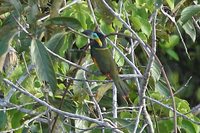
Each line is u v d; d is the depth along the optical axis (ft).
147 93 35.09
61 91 34.12
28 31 29.40
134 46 35.27
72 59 40.45
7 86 32.83
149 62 27.09
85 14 33.88
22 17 30.25
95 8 32.68
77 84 32.81
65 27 31.35
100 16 33.65
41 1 32.58
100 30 33.37
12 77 32.60
